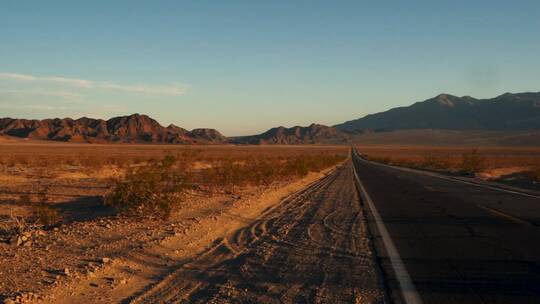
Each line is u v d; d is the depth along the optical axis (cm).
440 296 721
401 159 9706
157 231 1223
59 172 3528
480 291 746
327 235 1284
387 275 846
